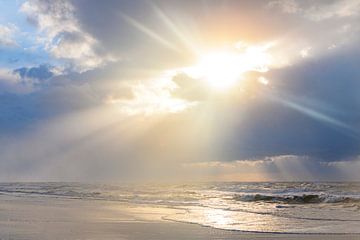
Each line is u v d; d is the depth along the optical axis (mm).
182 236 14203
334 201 30844
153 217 20500
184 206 28047
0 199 37281
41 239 13031
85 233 14562
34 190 62375
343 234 14414
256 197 34938
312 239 13469
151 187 72938
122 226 16703
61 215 21156
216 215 21531
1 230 15125
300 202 31641
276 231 15359
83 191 55375
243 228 16297
